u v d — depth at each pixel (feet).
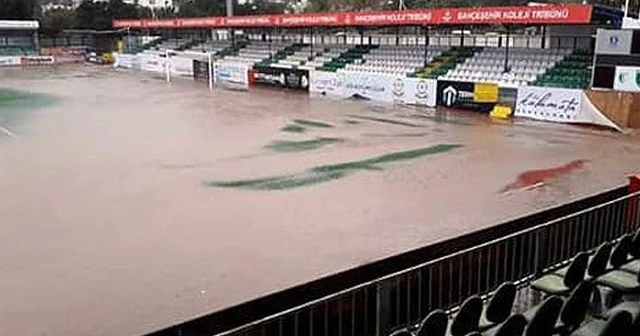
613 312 16.15
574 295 16.31
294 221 29.91
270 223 29.63
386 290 18.37
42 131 59.31
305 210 31.94
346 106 79.46
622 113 60.18
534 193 35.24
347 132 58.65
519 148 50.44
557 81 71.00
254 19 108.58
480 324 16.93
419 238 27.02
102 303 20.68
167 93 95.61
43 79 120.47
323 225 29.19
